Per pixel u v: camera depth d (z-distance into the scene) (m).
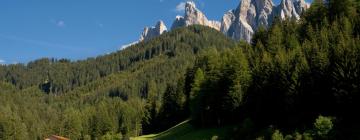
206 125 106.31
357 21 99.19
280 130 80.00
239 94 95.44
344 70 74.69
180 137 104.38
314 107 79.69
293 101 80.25
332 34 92.06
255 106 90.81
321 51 82.25
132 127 193.50
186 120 129.62
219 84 103.12
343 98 73.81
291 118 80.38
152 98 174.50
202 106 106.94
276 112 85.81
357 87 72.62
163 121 155.75
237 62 100.50
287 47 108.06
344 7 113.69
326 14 118.81
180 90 147.75
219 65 109.00
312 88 79.38
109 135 167.88
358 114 72.75
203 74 120.75
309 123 77.69
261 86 88.75
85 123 199.38
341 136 68.44
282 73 83.62
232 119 98.19
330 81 77.38
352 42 78.81
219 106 101.88
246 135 83.38
